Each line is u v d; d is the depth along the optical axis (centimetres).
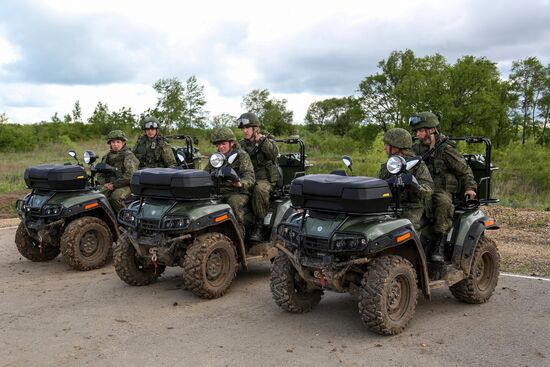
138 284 721
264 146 768
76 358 490
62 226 815
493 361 478
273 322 581
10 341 531
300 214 587
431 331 551
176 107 3166
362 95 4362
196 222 643
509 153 2141
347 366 470
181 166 890
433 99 3256
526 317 593
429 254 617
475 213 638
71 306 639
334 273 530
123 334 548
